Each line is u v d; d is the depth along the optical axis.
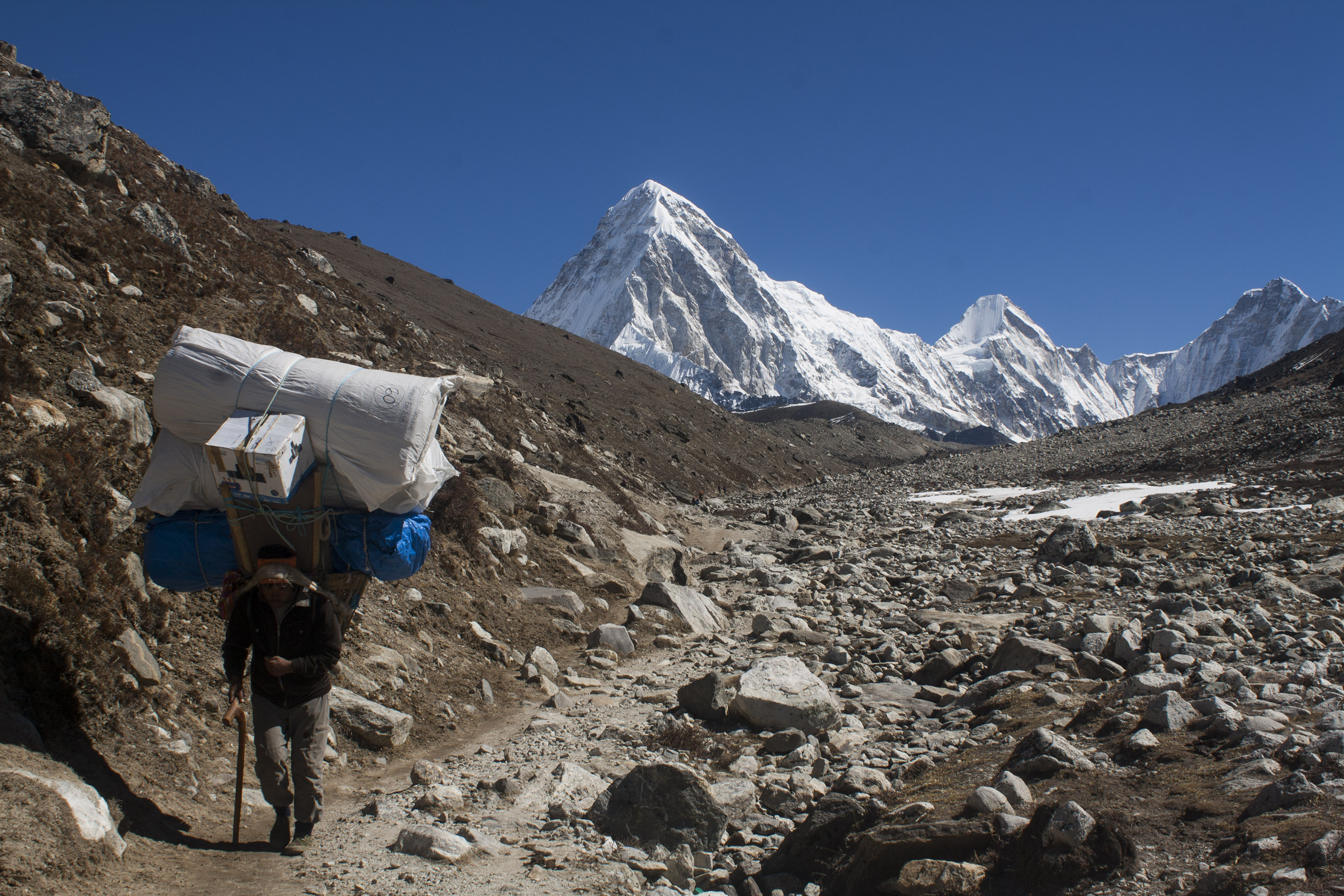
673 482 56.91
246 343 5.88
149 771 5.87
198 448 5.68
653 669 12.62
